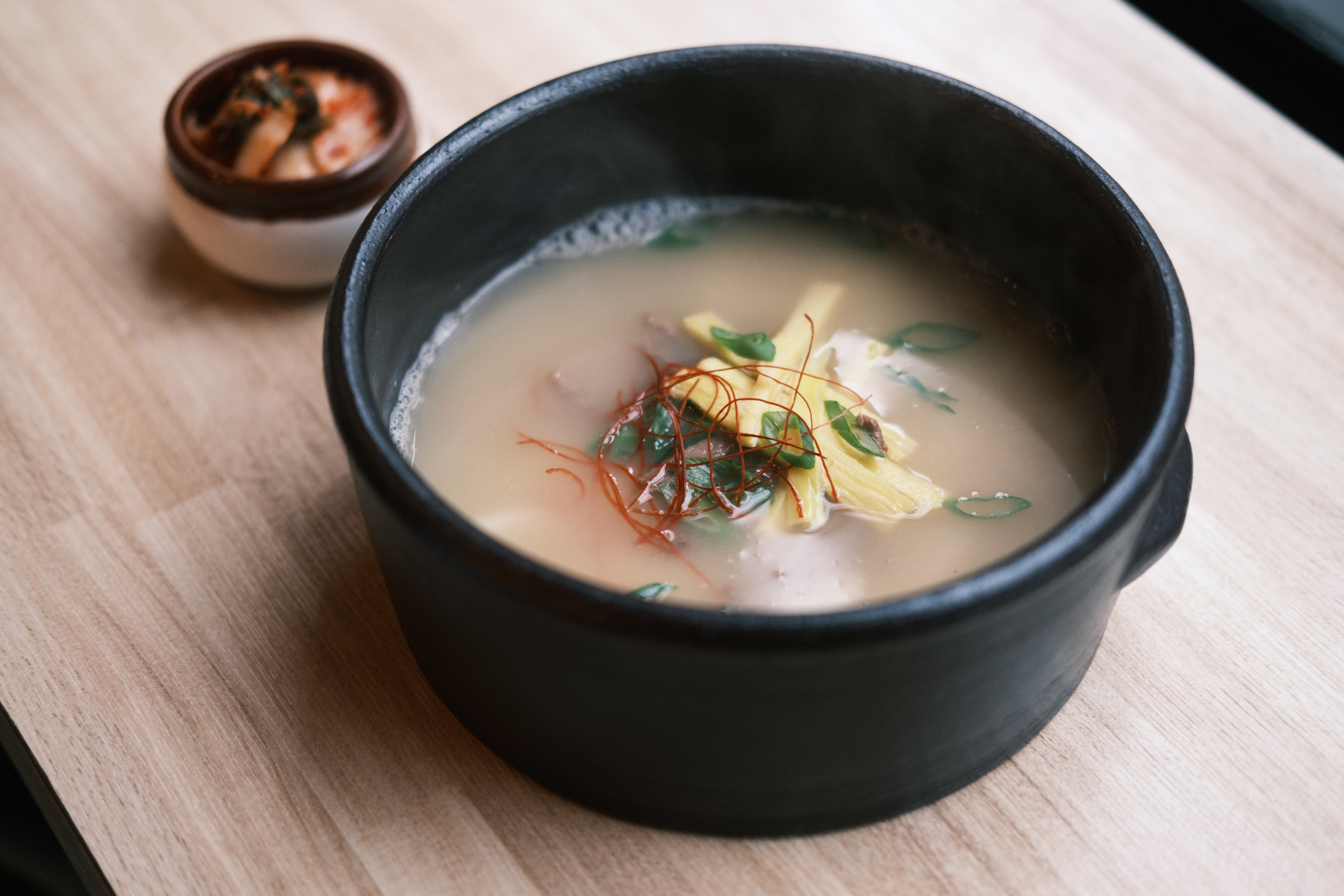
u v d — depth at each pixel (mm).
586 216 512
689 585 438
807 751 400
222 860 428
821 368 483
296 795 437
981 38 605
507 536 449
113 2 621
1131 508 385
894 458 462
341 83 550
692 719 392
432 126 579
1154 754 441
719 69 479
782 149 503
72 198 565
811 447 453
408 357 478
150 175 572
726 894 423
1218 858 426
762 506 451
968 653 384
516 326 498
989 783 438
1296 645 459
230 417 510
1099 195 443
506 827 433
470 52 604
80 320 534
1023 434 468
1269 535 479
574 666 387
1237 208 553
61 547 482
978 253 501
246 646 462
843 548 445
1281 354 517
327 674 457
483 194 475
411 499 386
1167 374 404
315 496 492
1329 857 426
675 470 459
